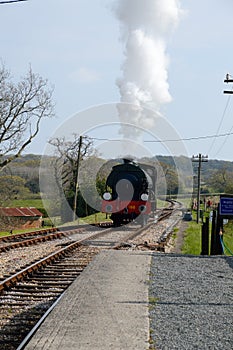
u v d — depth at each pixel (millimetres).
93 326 7922
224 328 8039
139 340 7289
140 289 10781
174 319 8484
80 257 17391
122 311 8898
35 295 11195
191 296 10234
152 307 9258
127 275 12383
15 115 38219
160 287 11047
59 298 10000
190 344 7184
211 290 10844
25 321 9000
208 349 6980
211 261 14789
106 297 9945
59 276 13500
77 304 9344
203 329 7945
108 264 13984
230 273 12898
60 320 8234
